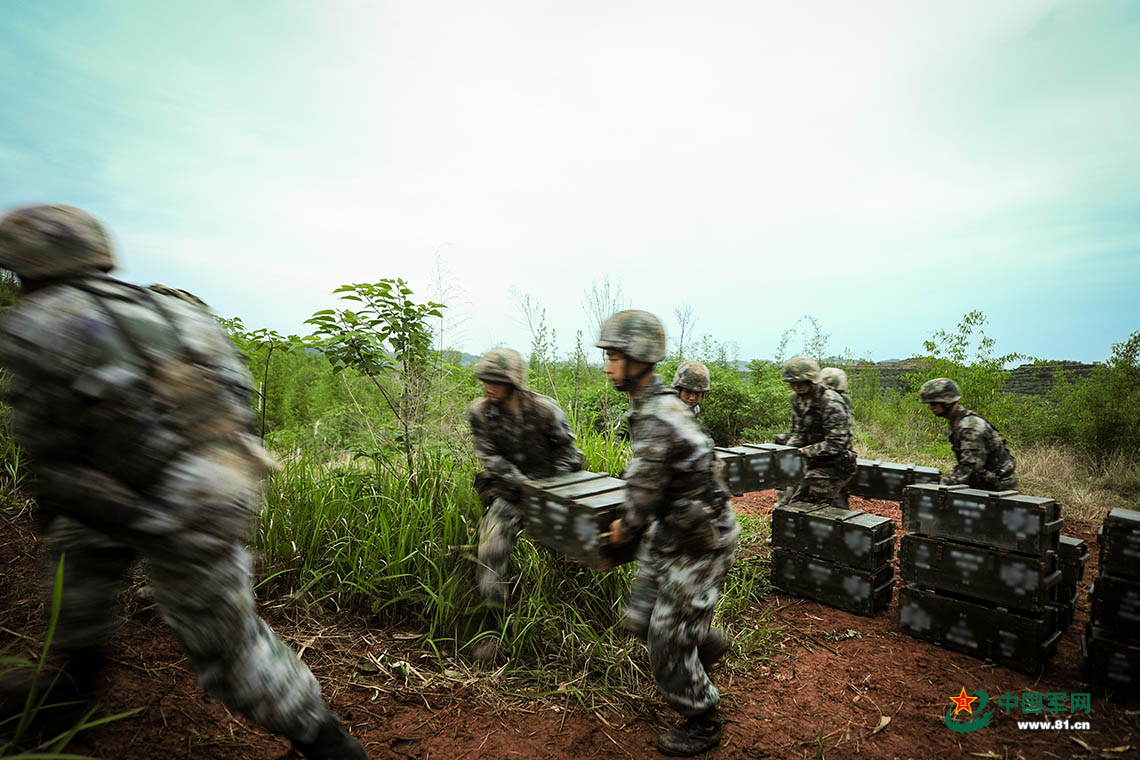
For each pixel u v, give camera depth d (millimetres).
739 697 3371
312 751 2055
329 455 5004
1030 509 3664
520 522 3578
